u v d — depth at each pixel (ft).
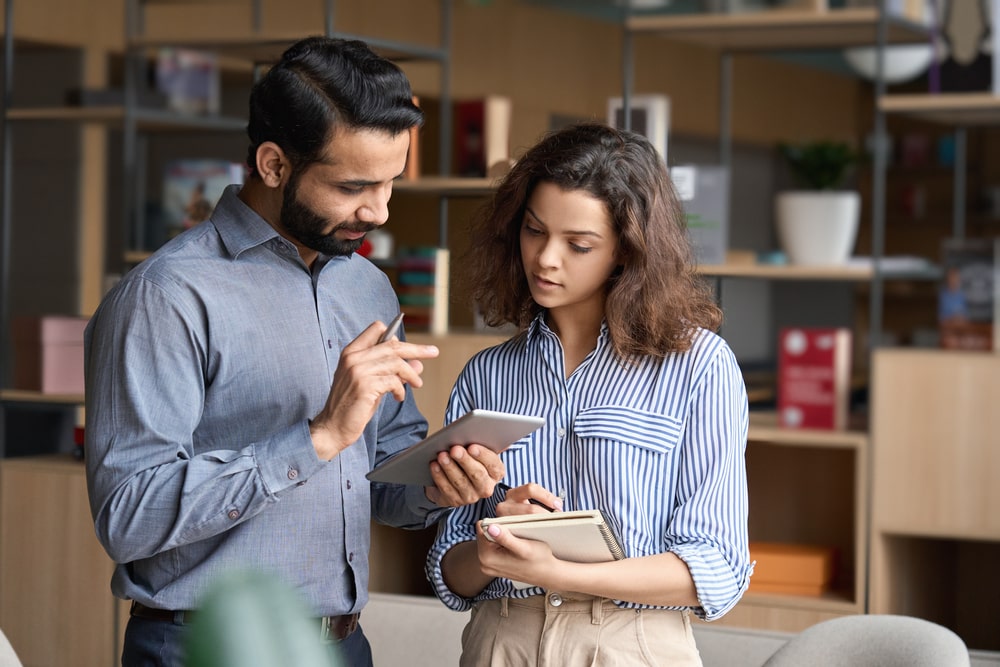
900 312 29.84
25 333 12.61
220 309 5.59
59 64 18.83
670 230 5.46
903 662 5.82
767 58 28.58
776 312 27.63
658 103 10.48
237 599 2.10
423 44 21.68
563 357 5.66
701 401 5.41
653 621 5.36
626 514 5.36
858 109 31.96
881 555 10.86
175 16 19.04
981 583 11.66
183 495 5.23
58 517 11.49
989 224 30.04
